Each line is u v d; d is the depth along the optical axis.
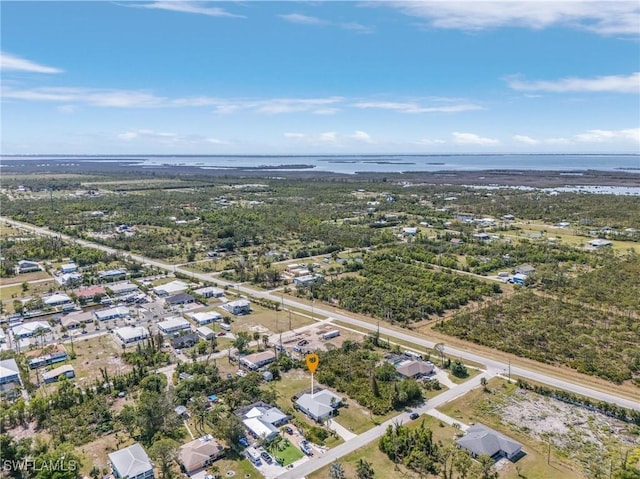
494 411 90.00
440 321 134.38
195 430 83.81
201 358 111.44
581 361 107.19
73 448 76.94
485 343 118.44
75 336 123.94
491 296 154.12
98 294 152.25
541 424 85.94
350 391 96.12
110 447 78.81
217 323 133.75
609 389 97.25
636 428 84.31
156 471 73.75
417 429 80.19
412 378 100.38
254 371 104.56
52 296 149.25
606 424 85.94
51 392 95.50
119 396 94.75
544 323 127.69
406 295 149.00
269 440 80.12
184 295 152.50
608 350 112.75
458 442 78.69
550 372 104.50
